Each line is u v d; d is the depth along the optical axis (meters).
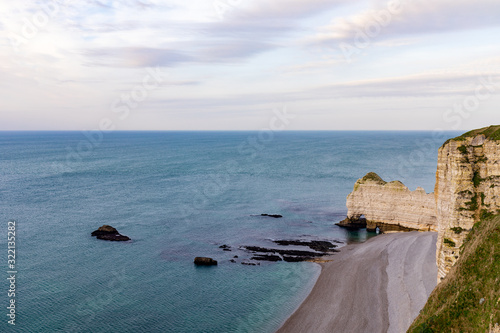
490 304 23.42
